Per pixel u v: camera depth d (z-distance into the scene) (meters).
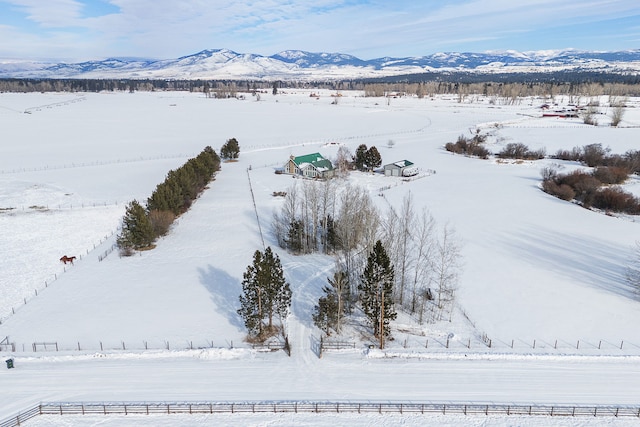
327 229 71.31
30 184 111.12
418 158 141.50
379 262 46.12
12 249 74.62
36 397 38.06
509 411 36.38
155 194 81.69
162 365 42.72
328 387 39.66
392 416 36.19
